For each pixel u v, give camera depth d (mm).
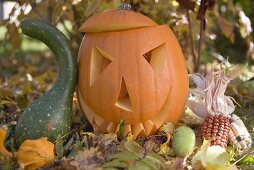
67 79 1119
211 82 1176
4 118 1341
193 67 1937
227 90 1557
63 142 1122
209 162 934
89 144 1073
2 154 1047
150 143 1074
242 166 1037
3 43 3180
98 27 1104
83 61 1138
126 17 1100
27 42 3873
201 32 1620
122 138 1132
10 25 1786
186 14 1765
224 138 1113
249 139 1153
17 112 1368
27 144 1009
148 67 1092
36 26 1132
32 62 2836
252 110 1459
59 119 1100
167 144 1107
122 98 1132
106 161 971
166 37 1130
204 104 1194
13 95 1587
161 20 1827
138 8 1754
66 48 1123
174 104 1138
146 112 1113
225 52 2854
